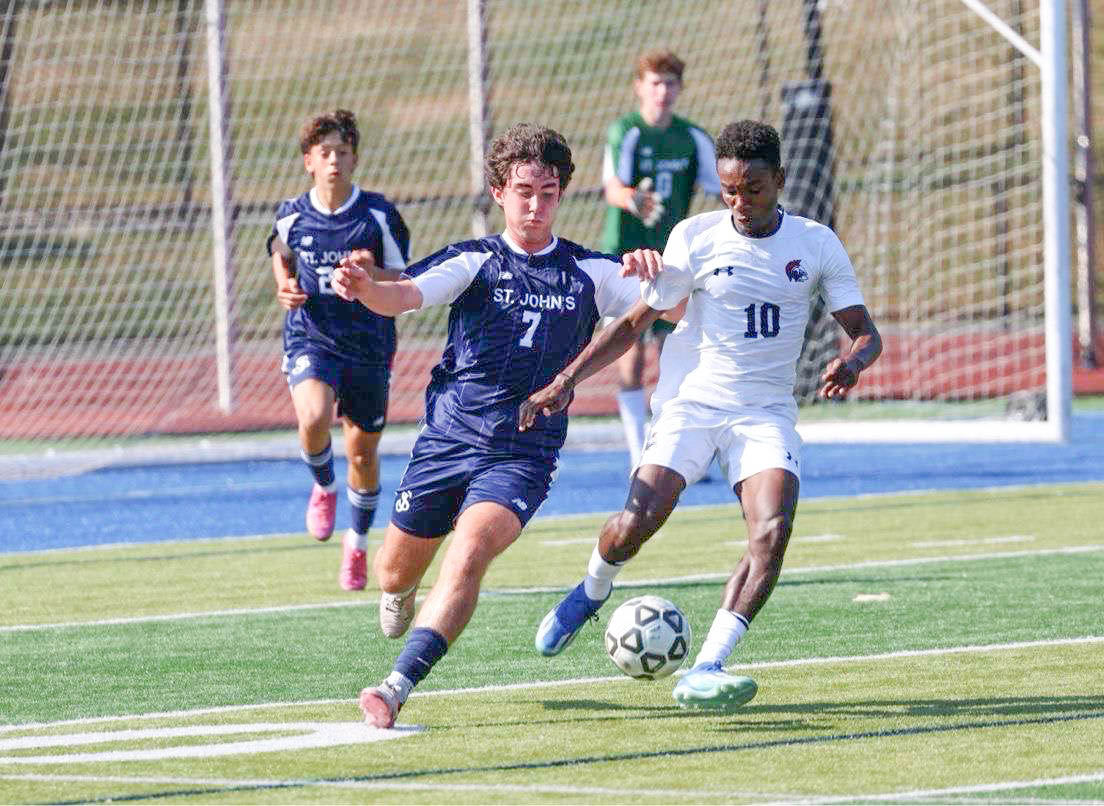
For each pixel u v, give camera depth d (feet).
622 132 137.18
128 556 122.31
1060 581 100.22
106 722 67.51
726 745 60.59
